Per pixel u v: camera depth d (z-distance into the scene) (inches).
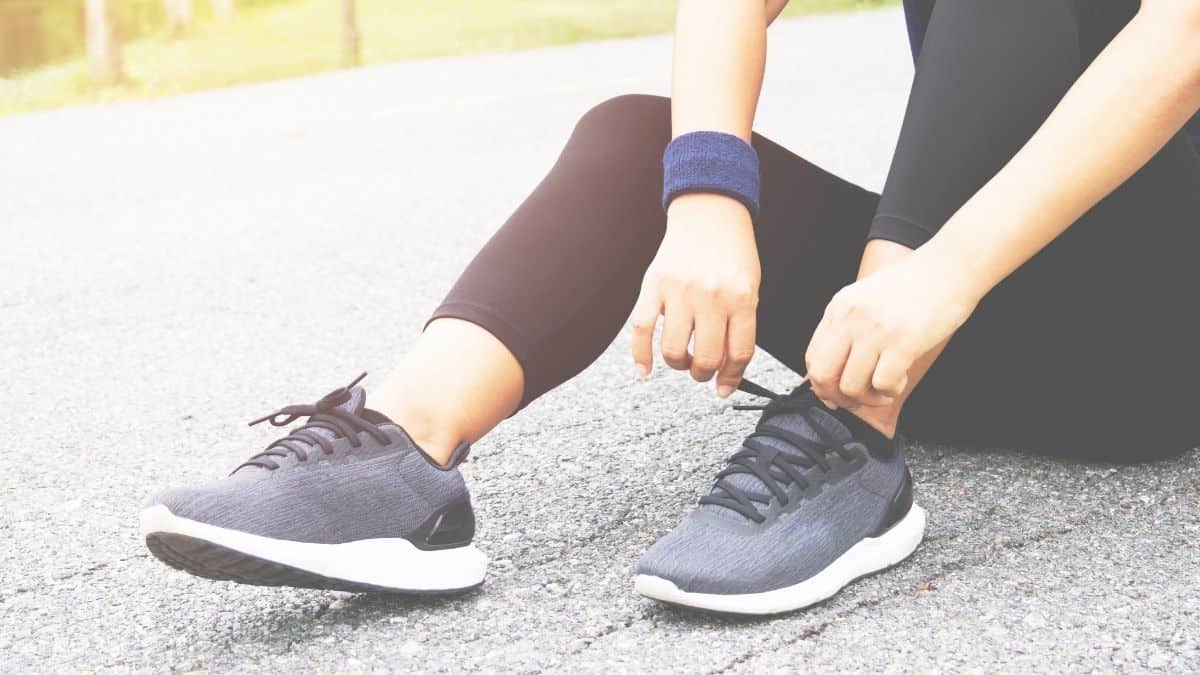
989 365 64.6
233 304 125.0
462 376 54.2
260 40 482.9
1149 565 55.0
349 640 51.4
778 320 63.4
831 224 62.5
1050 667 46.8
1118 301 60.2
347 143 235.8
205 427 87.2
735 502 53.3
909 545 56.5
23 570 61.7
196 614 55.0
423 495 53.5
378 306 121.5
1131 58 48.7
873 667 47.4
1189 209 59.1
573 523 63.6
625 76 309.1
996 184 49.6
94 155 236.4
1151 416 64.1
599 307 55.8
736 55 56.5
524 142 225.8
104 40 413.4
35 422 90.0
